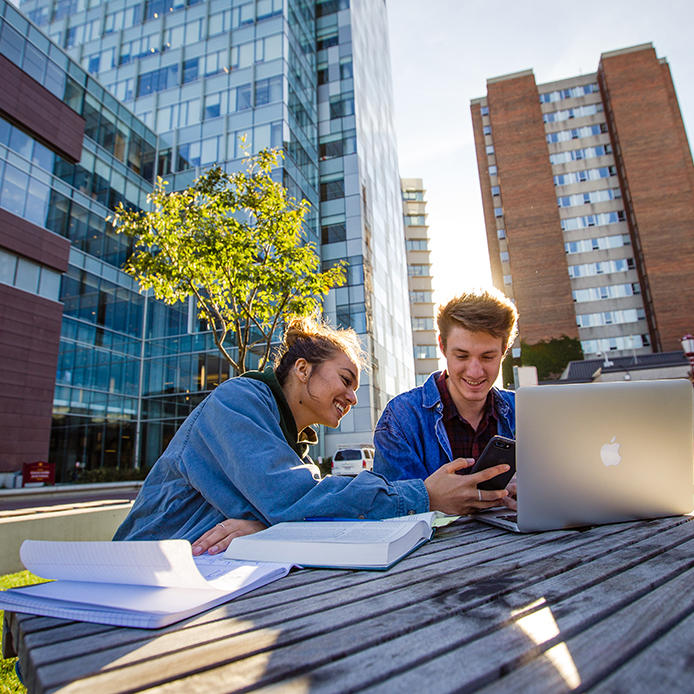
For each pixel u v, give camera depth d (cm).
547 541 117
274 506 127
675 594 71
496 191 4844
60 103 1891
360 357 205
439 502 145
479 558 100
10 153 1708
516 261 4394
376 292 2838
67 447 1906
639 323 4138
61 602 76
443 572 89
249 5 2625
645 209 4125
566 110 4694
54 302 1836
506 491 155
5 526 380
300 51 2780
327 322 223
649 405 134
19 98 1725
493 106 4744
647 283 4038
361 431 2361
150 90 2686
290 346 189
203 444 145
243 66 2536
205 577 88
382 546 96
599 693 44
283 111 2402
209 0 2719
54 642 61
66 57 1973
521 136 4628
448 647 55
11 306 1678
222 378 2216
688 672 47
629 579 79
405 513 134
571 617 62
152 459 2227
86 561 82
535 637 56
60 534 413
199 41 2670
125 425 2205
